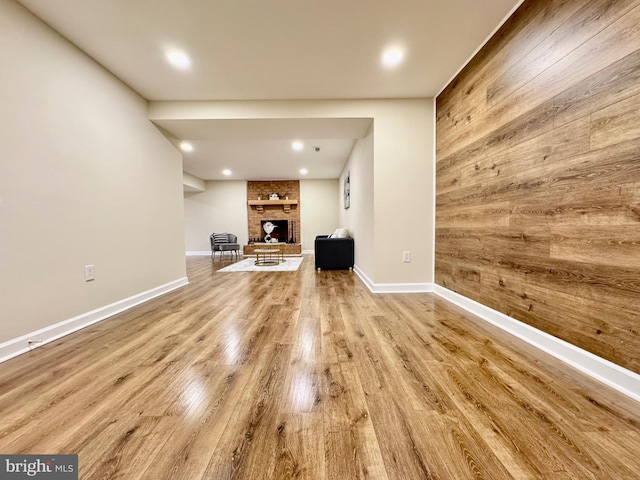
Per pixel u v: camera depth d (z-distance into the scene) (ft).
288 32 6.19
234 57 7.09
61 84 6.22
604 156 3.94
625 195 3.70
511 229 5.87
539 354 4.97
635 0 3.51
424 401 3.66
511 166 5.82
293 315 7.38
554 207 4.80
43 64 5.80
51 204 5.95
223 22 5.84
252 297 9.37
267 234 25.54
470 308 7.50
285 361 4.83
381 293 9.77
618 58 3.73
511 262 5.89
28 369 4.61
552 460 2.72
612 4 3.78
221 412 3.50
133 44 6.54
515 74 5.65
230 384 4.13
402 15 5.73
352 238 15.31
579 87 4.29
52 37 5.98
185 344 5.59
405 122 9.59
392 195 9.75
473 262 7.34
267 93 9.02
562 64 4.58
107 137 7.59
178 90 8.73
